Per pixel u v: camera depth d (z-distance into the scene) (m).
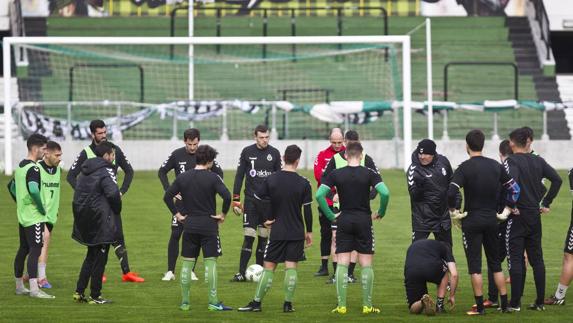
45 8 131.38
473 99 117.38
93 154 46.28
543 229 64.38
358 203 39.78
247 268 48.62
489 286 41.47
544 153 104.06
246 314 39.75
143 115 102.50
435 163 42.88
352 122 102.25
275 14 135.12
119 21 131.25
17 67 116.88
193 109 101.31
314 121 108.56
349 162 40.16
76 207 41.03
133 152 100.94
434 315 39.28
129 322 38.12
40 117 101.44
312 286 46.56
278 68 121.88
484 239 39.53
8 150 91.56
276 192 39.75
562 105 103.50
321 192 39.75
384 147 102.62
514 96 118.81
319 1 135.62
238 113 108.50
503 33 131.00
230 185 85.56
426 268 39.31
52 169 45.31
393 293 44.78
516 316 39.25
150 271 50.72
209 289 40.50
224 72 120.31
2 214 70.12
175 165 48.75
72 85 112.38
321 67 122.06
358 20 133.50
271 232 40.00
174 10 118.19
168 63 121.31
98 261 41.69
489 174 38.84
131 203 75.62
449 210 39.69
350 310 40.59
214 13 134.12
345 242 39.97
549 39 127.25
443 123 110.62
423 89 118.75
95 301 41.81
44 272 45.78
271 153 48.56
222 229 64.75
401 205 74.38
